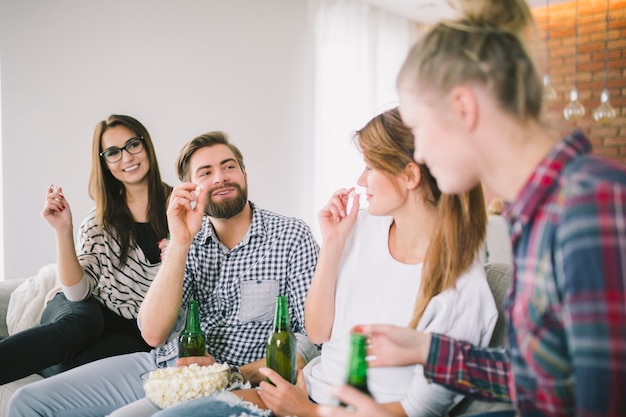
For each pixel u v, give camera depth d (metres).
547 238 0.76
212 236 1.89
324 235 1.51
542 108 0.84
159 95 4.15
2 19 3.38
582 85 6.18
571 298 0.68
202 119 4.41
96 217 2.48
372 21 5.70
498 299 1.47
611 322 0.65
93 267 2.39
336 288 1.52
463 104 0.81
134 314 2.37
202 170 1.88
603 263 0.65
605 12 6.02
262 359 1.81
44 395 1.68
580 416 0.67
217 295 1.90
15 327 2.52
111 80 3.88
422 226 1.42
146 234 2.53
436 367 1.18
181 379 1.42
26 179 3.52
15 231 3.48
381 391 1.35
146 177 2.55
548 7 6.23
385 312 1.42
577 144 0.78
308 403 1.37
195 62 4.35
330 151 5.33
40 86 3.55
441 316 1.29
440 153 0.84
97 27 3.80
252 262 1.88
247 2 4.68
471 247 1.32
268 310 1.87
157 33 4.11
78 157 3.75
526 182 0.79
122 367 1.80
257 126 4.79
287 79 5.00
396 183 1.40
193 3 4.31
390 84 5.93
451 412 1.38
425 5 5.67
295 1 5.03
